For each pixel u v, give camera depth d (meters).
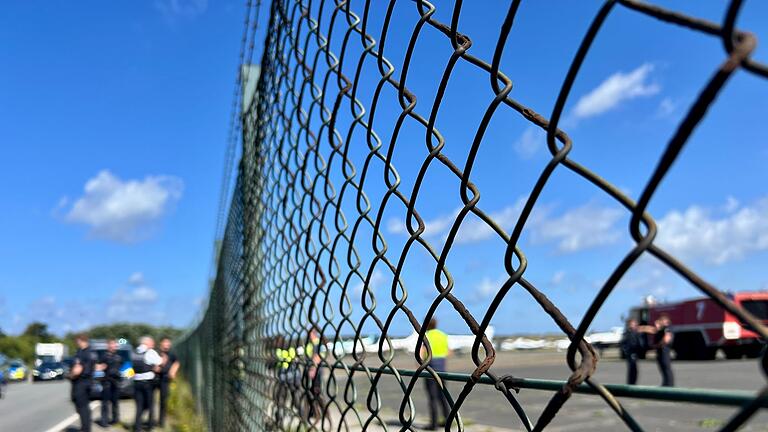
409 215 1.49
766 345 0.67
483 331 1.17
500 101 1.09
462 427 1.26
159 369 13.98
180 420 14.30
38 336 110.69
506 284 1.07
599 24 0.80
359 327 1.86
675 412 7.39
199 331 14.96
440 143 1.34
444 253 1.32
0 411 21.27
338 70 2.00
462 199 1.23
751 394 0.68
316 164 2.24
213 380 8.80
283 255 2.80
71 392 11.96
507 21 1.06
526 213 0.99
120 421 15.73
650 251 0.74
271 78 3.21
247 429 4.30
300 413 2.50
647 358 22.88
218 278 7.61
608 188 0.81
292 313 2.62
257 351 3.83
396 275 1.58
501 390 1.13
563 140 0.91
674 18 0.67
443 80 1.30
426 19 1.40
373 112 1.71
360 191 1.82
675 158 0.67
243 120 4.45
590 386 0.88
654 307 22.14
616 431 6.82
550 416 0.95
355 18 1.89
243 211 4.58
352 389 2.23
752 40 0.59
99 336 105.69
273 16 3.13
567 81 0.88
